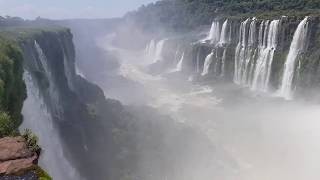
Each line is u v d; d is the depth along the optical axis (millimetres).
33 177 16250
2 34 48969
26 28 66312
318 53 73125
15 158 17266
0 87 28750
